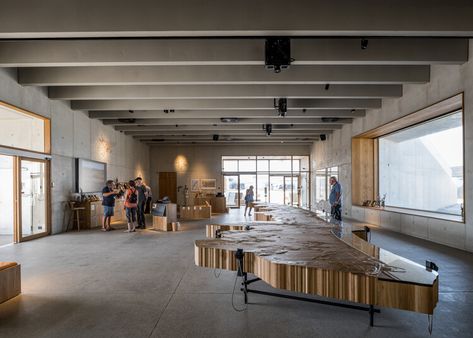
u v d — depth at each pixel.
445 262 5.24
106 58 5.72
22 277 4.52
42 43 5.73
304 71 6.85
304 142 17.42
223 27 4.61
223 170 18.45
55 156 8.68
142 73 6.92
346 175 12.40
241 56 5.69
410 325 2.95
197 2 4.61
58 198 8.81
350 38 5.22
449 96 6.43
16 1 4.58
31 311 3.31
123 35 4.73
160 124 11.74
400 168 10.13
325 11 4.62
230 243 3.53
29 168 7.84
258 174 18.58
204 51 5.69
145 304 3.48
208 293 3.81
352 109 10.30
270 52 5.02
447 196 7.88
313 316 3.15
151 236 8.15
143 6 4.60
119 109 9.43
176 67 6.88
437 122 8.23
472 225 5.94
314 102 9.41
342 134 12.87
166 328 2.90
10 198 9.10
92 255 5.92
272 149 18.25
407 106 7.98
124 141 14.03
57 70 7.04
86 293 3.84
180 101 9.34
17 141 8.55
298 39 5.69
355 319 3.08
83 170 10.02
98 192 11.18
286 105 8.86
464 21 4.63
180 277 4.46
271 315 3.17
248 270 3.12
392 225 8.95
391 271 2.53
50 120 8.43
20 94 7.22
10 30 4.58
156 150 18.17
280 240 3.73
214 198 15.59
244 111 10.61
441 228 6.85
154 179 18.06
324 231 4.40
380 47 5.73
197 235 8.28
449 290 3.90
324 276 2.57
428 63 5.88
